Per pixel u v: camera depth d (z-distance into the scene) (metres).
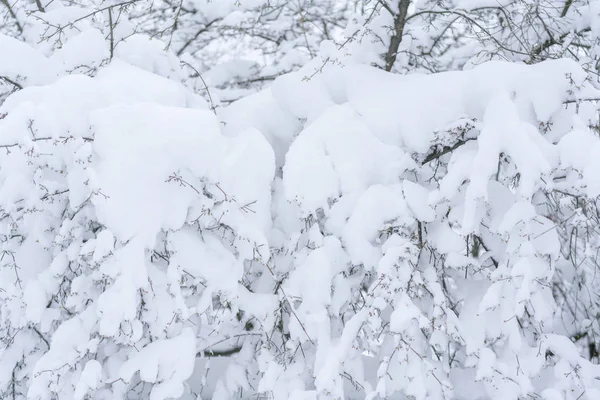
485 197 3.05
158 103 3.49
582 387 3.47
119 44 4.04
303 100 3.84
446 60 5.16
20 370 3.66
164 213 3.07
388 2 4.01
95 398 3.22
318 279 3.28
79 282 3.11
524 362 3.39
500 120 3.11
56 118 3.11
